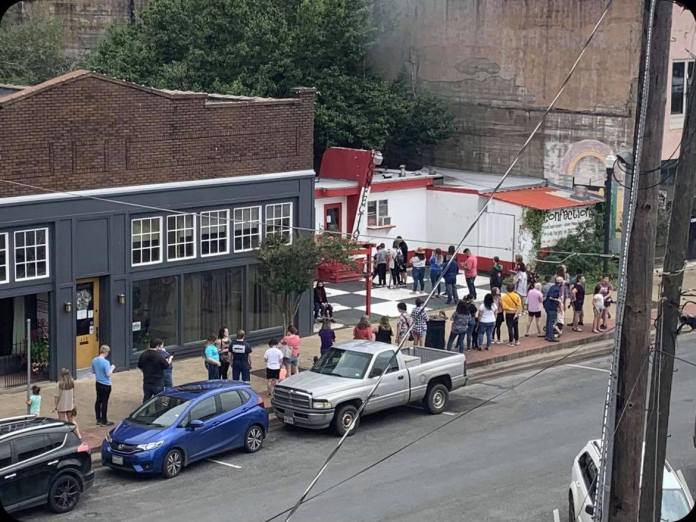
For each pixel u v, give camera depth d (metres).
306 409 23.81
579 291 33.44
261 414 23.12
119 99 27.58
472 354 30.77
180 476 21.44
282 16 43.22
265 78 42.50
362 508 19.62
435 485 20.91
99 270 27.77
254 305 31.30
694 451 23.00
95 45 53.12
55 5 52.81
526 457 22.64
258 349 31.03
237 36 43.25
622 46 41.44
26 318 27.14
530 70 43.97
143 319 29.03
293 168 31.45
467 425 25.00
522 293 35.62
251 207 30.83
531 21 43.69
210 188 29.72
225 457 22.66
